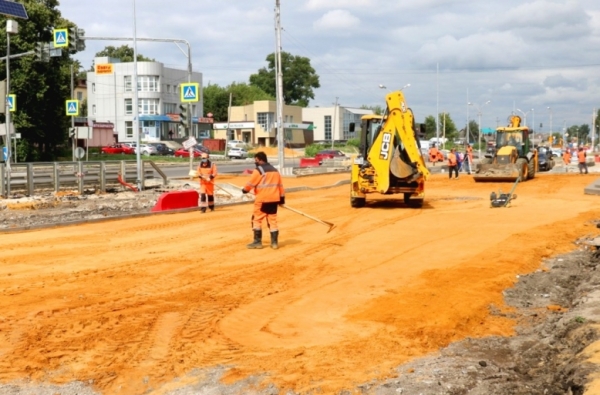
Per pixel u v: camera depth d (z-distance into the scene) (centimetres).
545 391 602
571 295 1007
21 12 3100
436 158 5356
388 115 2180
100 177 2755
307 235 1584
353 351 716
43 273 1126
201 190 2114
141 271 1145
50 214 2006
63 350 723
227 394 608
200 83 10644
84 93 10131
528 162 3819
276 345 743
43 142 6209
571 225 1755
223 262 1232
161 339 761
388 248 1390
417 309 889
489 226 1747
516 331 823
